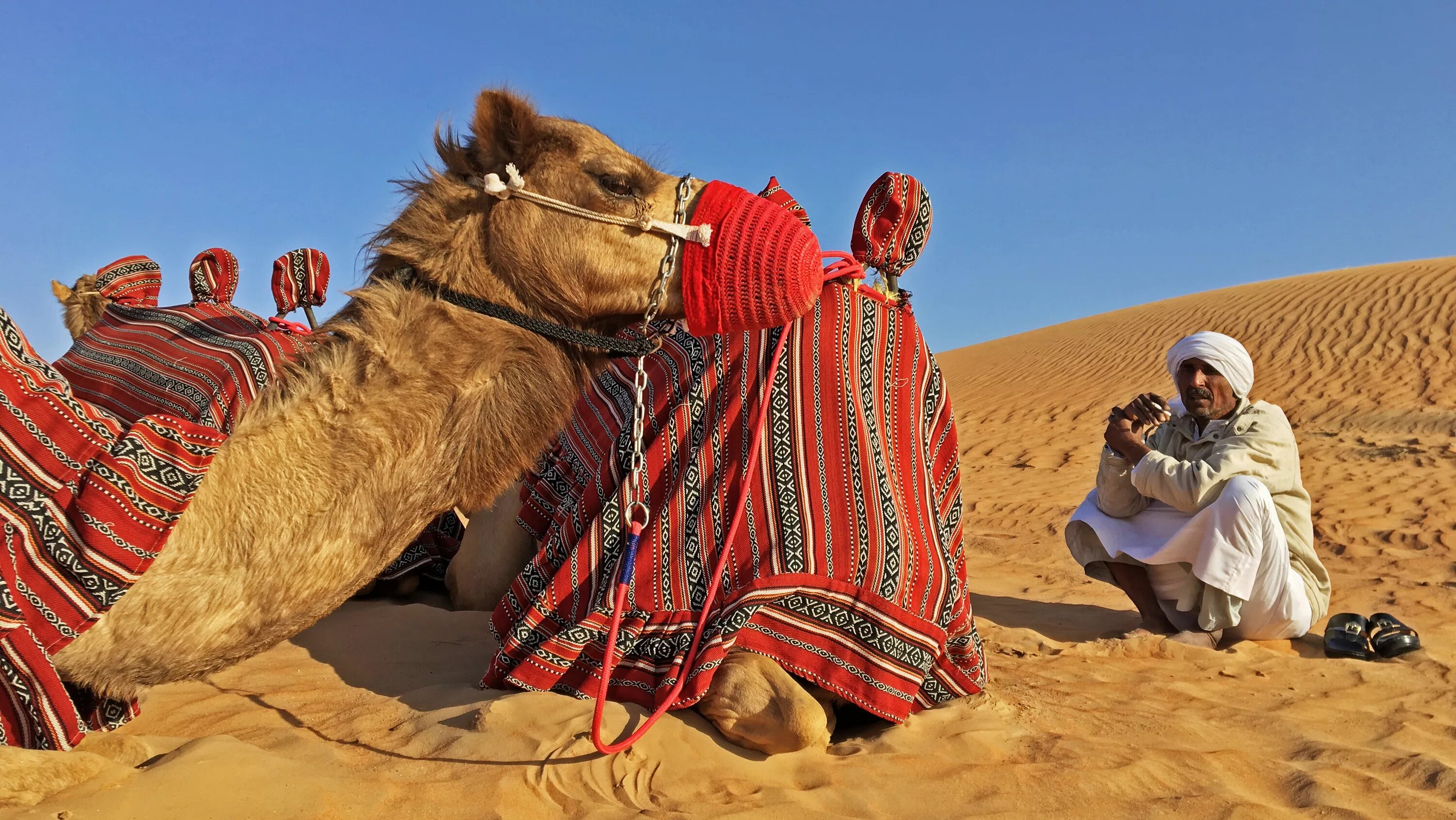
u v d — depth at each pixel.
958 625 4.30
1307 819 3.39
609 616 3.92
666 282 2.92
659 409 4.25
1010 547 10.70
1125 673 5.30
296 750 3.37
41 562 2.66
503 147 2.99
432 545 5.96
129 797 2.65
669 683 3.73
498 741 3.44
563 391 3.01
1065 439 23.08
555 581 4.04
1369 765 3.94
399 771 3.27
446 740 3.51
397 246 3.01
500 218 2.93
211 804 2.74
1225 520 5.80
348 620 5.18
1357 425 21.36
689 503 4.05
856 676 3.82
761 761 3.56
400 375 2.88
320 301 6.42
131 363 4.41
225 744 3.02
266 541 2.82
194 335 4.62
